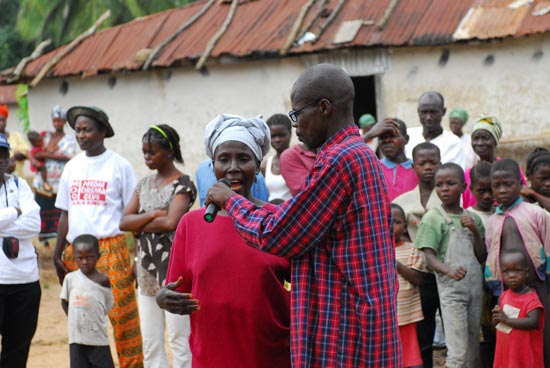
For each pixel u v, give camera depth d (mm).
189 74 13359
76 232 6559
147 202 6148
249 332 3662
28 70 14969
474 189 6547
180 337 5973
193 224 3818
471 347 6176
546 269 6035
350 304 3350
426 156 6684
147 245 6133
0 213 6141
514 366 5781
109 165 6613
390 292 3340
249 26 13148
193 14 14562
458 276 6039
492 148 7562
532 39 10758
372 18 12086
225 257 3697
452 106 11352
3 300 6250
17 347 6422
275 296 3723
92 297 6324
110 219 6543
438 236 6188
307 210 3336
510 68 10953
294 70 12375
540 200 6422
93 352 6371
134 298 6602
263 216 3434
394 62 11664
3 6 25234
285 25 12820
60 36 22641
